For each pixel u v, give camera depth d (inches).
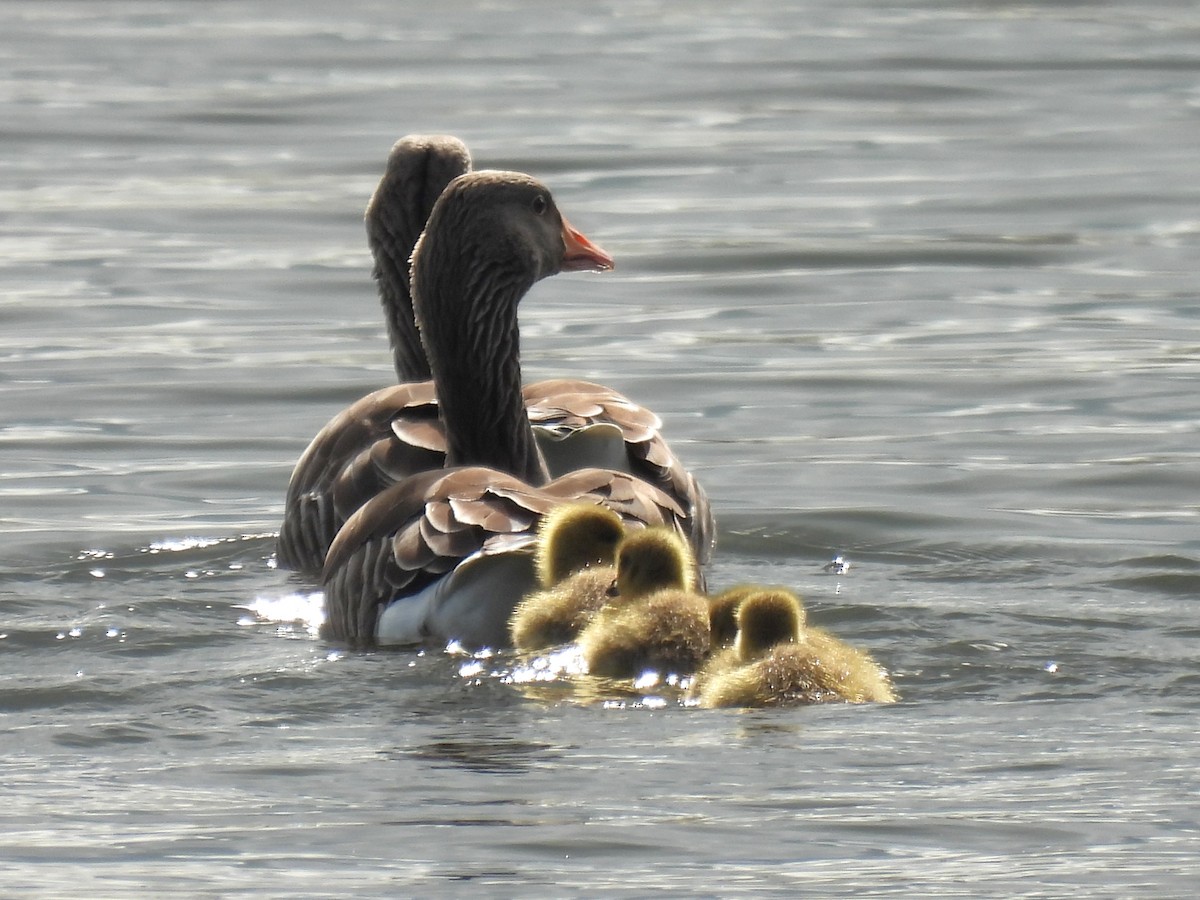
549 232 538.6
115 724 406.0
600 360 808.3
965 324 860.6
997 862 335.6
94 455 687.7
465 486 469.1
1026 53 1529.3
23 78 1432.1
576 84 1411.2
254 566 553.0
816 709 410.6
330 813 358.0
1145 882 327.6
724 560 565.0
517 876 332.5
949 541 578.9
